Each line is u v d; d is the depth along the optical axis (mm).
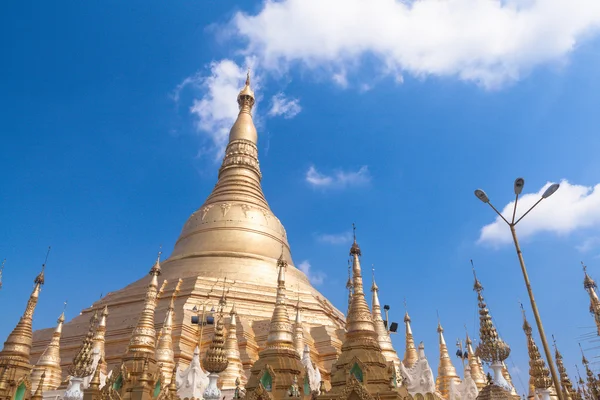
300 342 45188
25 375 30578
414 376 39438
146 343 29016
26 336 31625
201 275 64250
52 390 39438
